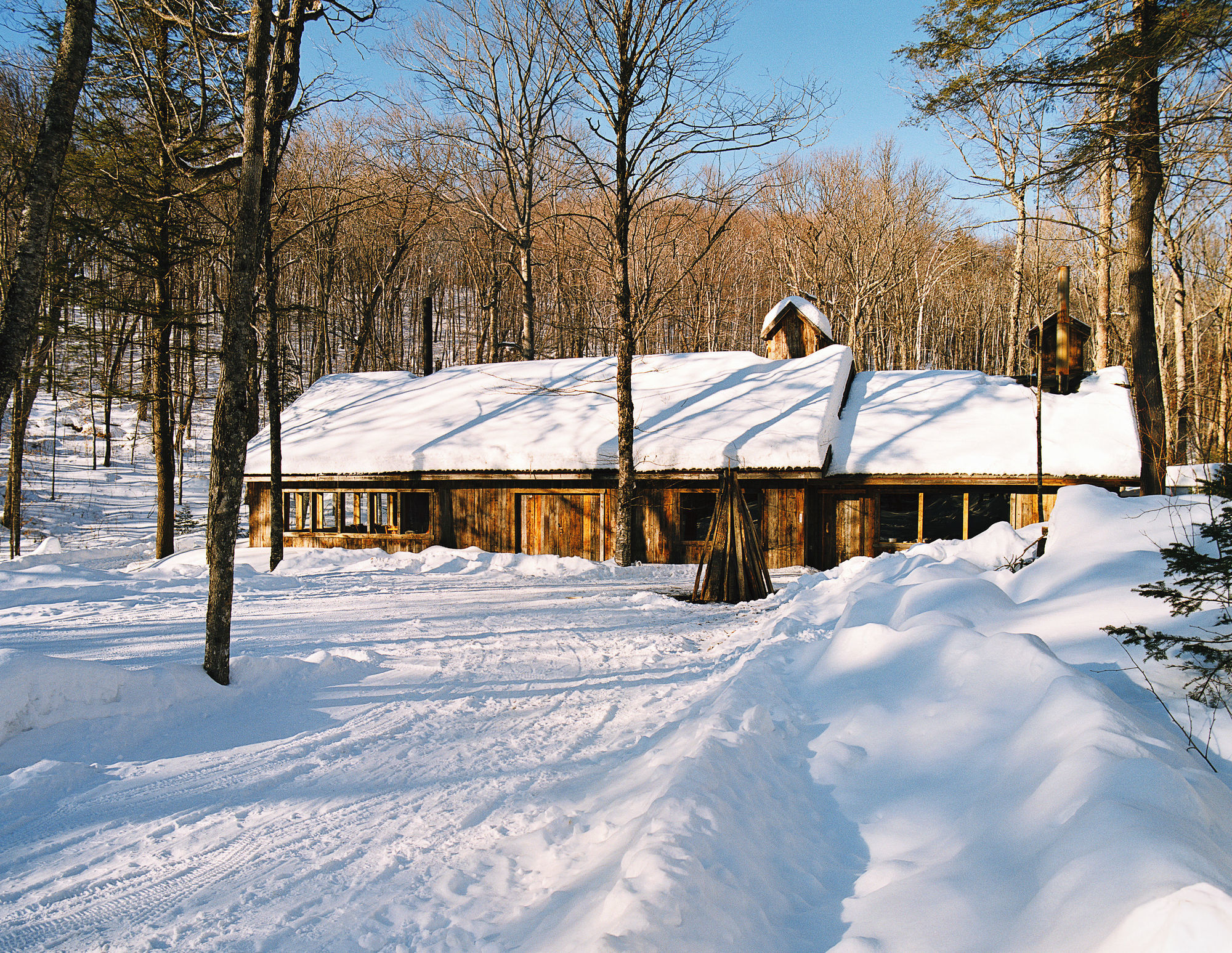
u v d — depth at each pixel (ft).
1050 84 41.45
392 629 35.50
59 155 20.66
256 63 25.20
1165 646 17.03
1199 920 6.23
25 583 47.52
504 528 73.46
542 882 12.04
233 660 24.94
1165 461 50.72
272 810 15.47
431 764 17.93
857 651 19.70
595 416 75.72
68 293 67.26
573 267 149.48
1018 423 66.18
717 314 163.73
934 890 9.40
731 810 11.28
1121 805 8.94
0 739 18.45
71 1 20.84
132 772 17.67
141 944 10.68
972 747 13.39
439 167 108.47
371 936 10.66
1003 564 34.73
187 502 114.01
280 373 85.10
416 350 179.22
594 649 30.73
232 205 66.69
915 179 149.18
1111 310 97.25
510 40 100.27
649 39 59.98
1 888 12.42
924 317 171.22
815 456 63.36
